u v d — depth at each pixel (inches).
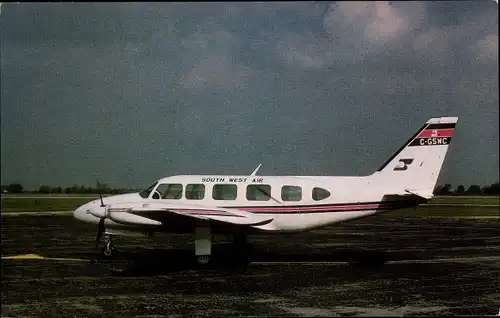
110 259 550.6
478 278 450.9
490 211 1562.5
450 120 556.4
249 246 612.4
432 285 421.1
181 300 369.4
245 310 342.3
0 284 419.8
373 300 368.5
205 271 480.4
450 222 1141.7
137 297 378.6
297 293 390.9
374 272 478.0
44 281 434.9
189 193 550.0
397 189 556.7
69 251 614.9
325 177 565.0
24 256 572.7
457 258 568.7
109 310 342.3
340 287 411.8
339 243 709.3
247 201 546.9
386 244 701.3
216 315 330.0
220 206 544.7
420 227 999.0
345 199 550.6
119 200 553.9
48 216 1229.7
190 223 521.7
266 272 475.8
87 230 882.8
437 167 556.7
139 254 589.0
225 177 558.3
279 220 549.0
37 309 345.4
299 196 548.4
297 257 568.7
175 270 485.1
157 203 531.5
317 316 327.9
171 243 700.0
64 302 363.9
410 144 561.3
